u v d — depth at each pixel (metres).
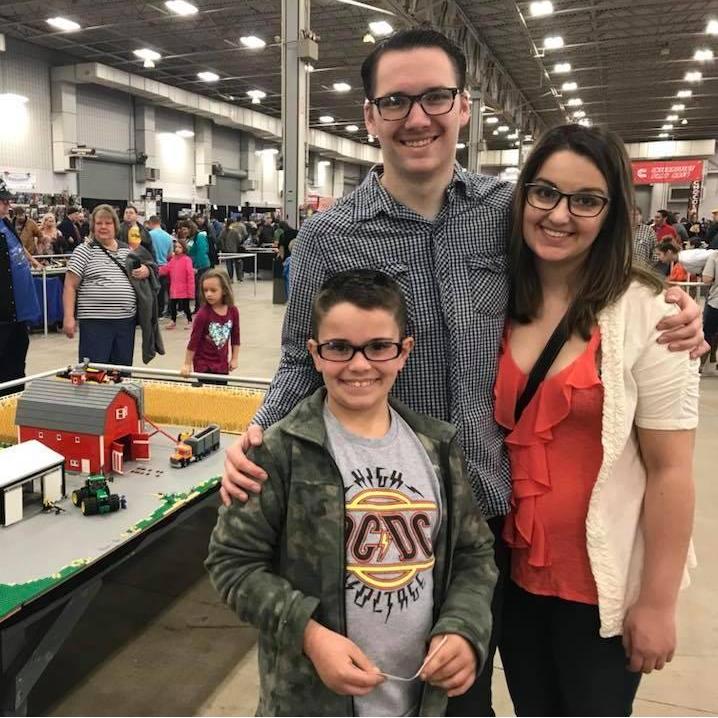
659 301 1.10
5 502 1.86
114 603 2.56
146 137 17.41
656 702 2.05
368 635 1.03
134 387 2.42
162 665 2.19
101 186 16.48
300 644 0.99
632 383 1.11
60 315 8.18
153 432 2.79
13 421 2.87
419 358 1.18
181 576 2.78
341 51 14.39
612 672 1.20
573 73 16.38
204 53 14.58
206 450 2.50
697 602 2.59
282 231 10.47
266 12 11.87
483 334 1.19
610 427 1.10
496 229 1.23
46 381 2.48
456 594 1.08
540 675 1.29
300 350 1.24
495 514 1.20
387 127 1.13
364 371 1.05
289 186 6.70
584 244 1.14
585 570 1.17
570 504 1.16
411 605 1.05
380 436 1.09
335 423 1.09
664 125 24.70
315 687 1.03
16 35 13.52
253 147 22.39
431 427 1.12
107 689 2.06
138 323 4.45
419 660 1.06
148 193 17.53
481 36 13.05
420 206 1.19
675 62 15.11
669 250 7.16
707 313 6.19
